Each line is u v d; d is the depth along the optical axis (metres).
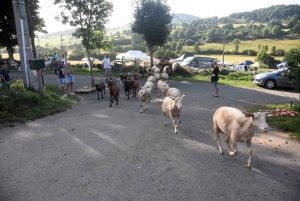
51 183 4.68
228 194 4.34
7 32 28.09
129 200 4.16
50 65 27.83
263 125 4.76
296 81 9.87
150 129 7.96
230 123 5.29
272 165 5.45
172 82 19.77
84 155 5.93
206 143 6.73
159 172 5.11
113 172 5.10
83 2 14.52
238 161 5.64
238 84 19.11
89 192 4.39
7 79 10.14
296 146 6.50
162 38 26.36
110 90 11.18
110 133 7.53
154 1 25.66
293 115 8.96
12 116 8.71
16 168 5.27
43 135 7.31
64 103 11.34
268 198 4.24
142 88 10.28
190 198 4.22
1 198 4.22
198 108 10.88
